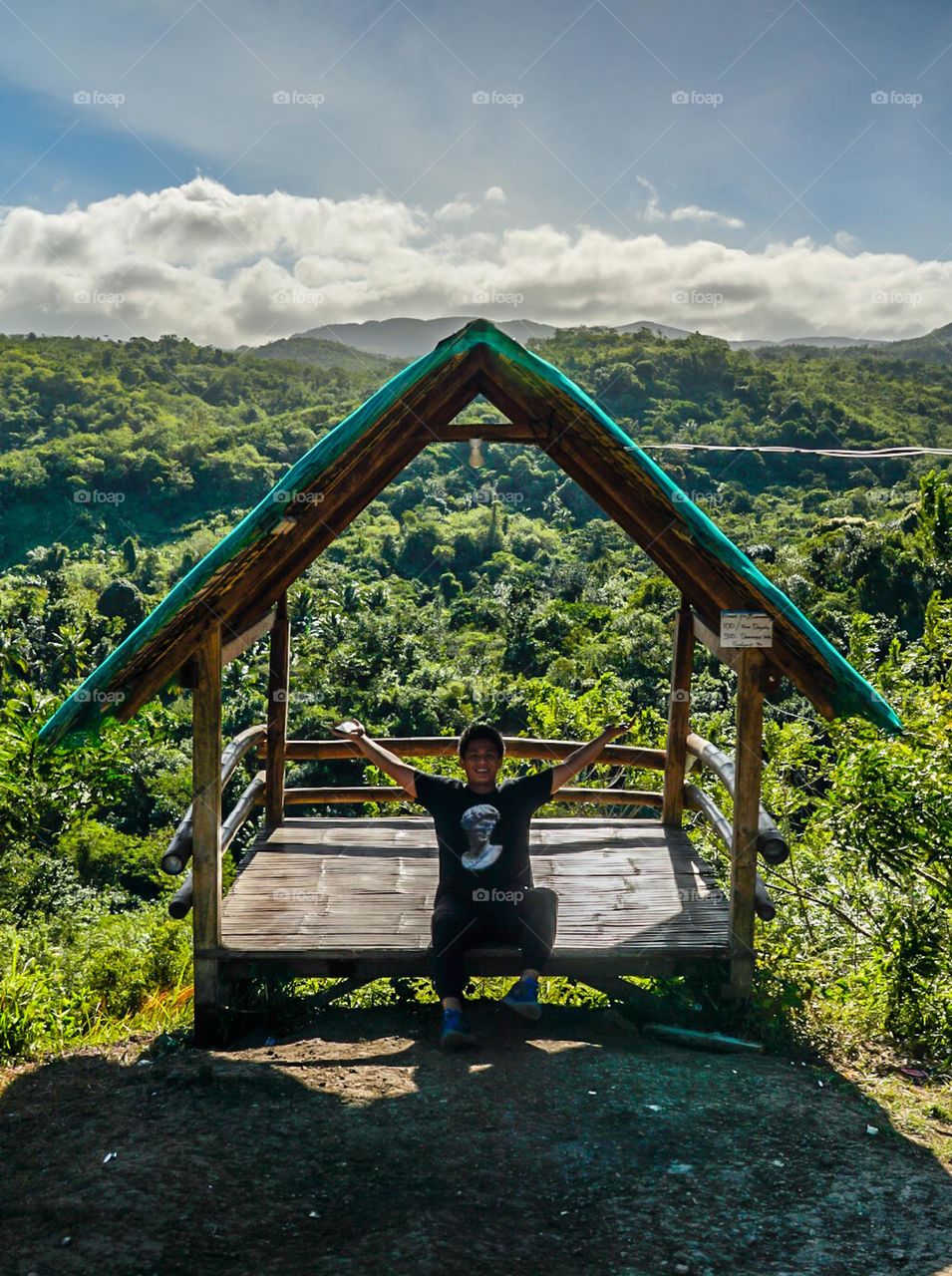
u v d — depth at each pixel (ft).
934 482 35.55
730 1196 11.14
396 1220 10.38
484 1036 15.85
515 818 15.96
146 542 393.29
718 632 18.12
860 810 20.30
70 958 30.01
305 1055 15.17
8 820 66.69
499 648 192.13
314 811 87.51
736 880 16.52
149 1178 11.05
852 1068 15.70
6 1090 14.49
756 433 331.77
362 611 215.72
